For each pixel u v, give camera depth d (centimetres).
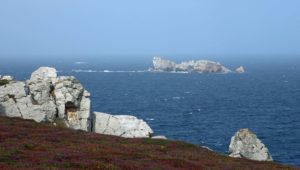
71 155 3581
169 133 11969
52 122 6788
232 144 7131
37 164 3128
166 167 3519
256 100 19738
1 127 4778
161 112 15888
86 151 3862
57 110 6938
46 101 6938
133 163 3497
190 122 13775
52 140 4375
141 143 4953
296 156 9481
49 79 7319
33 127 5066
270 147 10350
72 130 5288
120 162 3478
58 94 7075
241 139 7044
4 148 3662
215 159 4469
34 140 4238
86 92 7362
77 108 7131
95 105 17425
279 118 14550
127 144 4725
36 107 6769
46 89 7056
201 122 13775
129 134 7356
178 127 12912
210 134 11844
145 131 7494
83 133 5162
